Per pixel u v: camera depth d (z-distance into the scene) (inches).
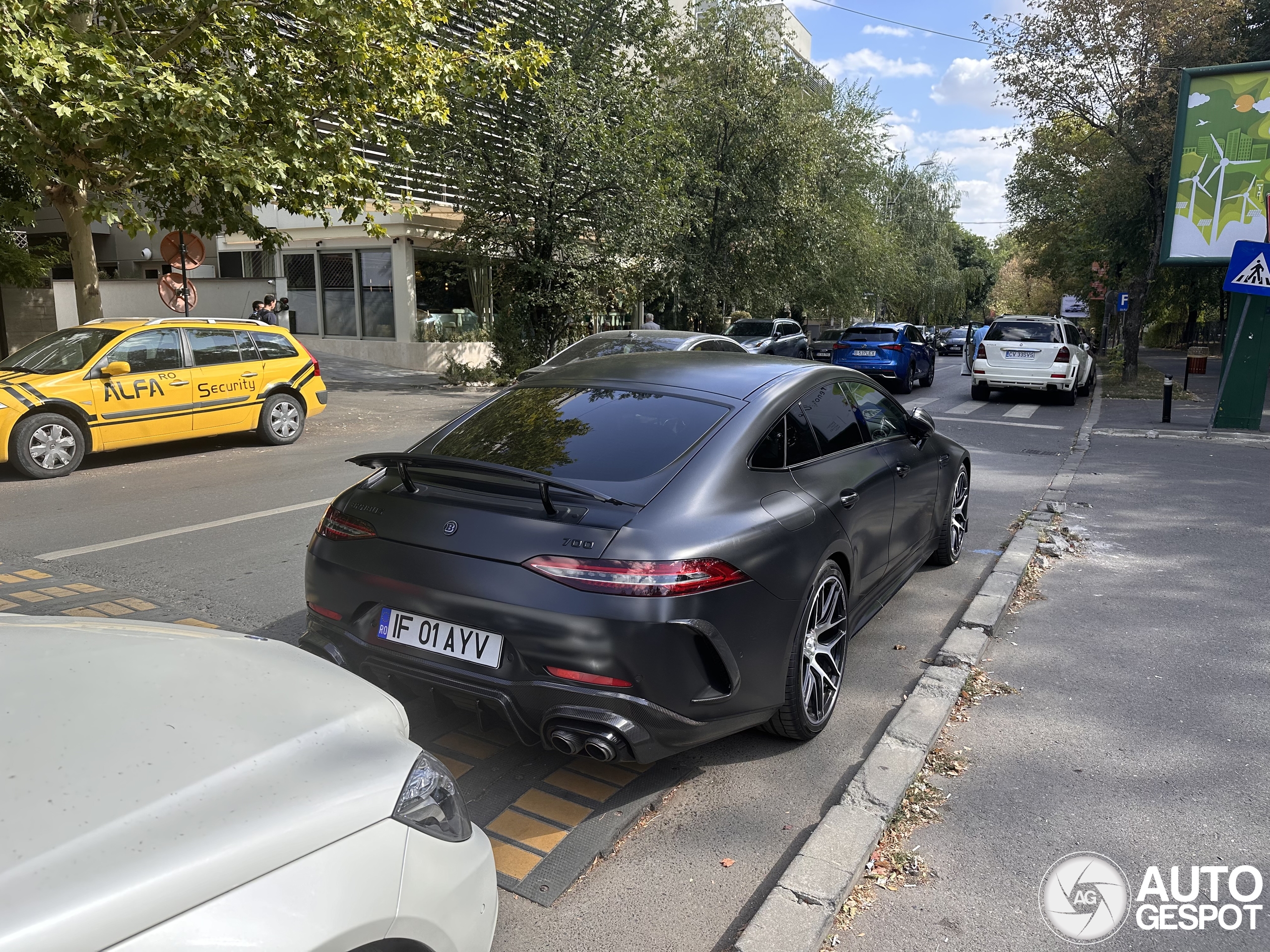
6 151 408.5
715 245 1003.3
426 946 66.7
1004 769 134.4
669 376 155.0
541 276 799.1
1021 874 109.7
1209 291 1311.5
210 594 206.4
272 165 412.5
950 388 876.6
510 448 136.3
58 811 56.7
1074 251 1239.5
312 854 60.1
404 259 906.1
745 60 965.2
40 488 334.3
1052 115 766.5
